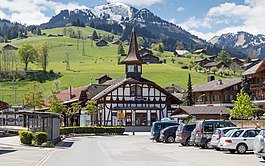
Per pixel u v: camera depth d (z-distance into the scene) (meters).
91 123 78.81
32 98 75.75
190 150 33.62
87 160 25.41
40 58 167.88
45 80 150.12
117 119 76.94
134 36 82.06
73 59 199.25
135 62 79.81
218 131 32.38
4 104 47.41
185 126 39.88
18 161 24.66
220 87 97.00
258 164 22.62
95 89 84.19
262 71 79.81
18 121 100.38
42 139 37.75
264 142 23.52
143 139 53.50
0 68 166.25
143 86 78.88
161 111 79.00
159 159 25.88
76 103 78.06
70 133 65.94
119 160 25.34
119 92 77.75
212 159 25.72
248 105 61.09
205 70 171.50
